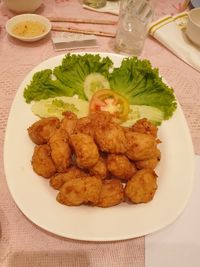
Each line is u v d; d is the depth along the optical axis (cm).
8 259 21
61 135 26
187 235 24
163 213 23
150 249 23
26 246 22
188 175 26
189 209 25
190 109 33
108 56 35
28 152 26
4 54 36
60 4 43
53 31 39
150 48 40
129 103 32
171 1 47
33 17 39
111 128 26
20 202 22
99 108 31
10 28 37
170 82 36
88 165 25
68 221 22
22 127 28
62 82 32
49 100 30
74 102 31
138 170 27
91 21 41
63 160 25
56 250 22
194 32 38
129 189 24
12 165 24
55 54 37
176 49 39
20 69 34
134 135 27
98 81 33
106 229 22
